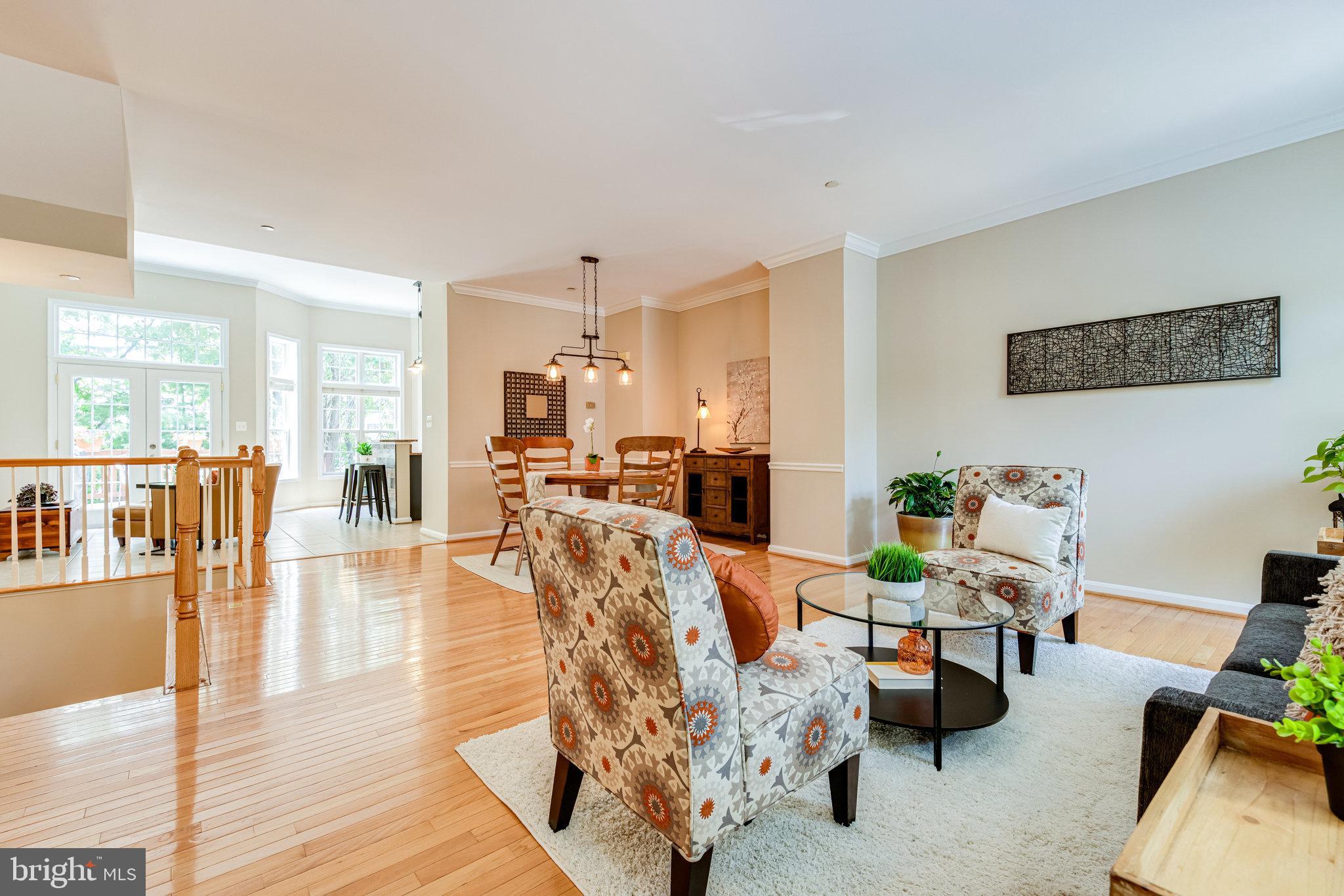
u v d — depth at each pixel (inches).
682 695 42.6
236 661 104.3
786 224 167.3
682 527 42.8
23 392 236.5
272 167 129.2
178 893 50.6
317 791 66.0
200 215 157.8
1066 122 114.0
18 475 232.2
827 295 180.7
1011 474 119.3
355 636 116.6
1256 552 121.6
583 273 217.0
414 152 123.1
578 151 123.2
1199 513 128.3
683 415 264.5
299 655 107.2
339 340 335.3
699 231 172.4
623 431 265.7
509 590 150.9
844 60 94.3
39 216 98.9
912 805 62.7
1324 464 108.0
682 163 129.1
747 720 48.0
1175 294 131.0
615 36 88.0
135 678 134.5
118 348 257.6
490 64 94.3
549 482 178.7
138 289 260.7
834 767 58.0
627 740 48.3
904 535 165.9
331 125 112.2
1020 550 105.8
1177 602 131.3
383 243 182.4
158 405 266.5
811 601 83.7
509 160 127.0
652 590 42.0
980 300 163.2
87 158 101.3
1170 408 131.8
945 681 87.2
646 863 54.3
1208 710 39.9
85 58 92.9
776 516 198.4
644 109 107.7
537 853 56.2
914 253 177.8
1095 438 142.7
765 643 52.7
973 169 133.6
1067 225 146.9
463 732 79.5
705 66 95.6
